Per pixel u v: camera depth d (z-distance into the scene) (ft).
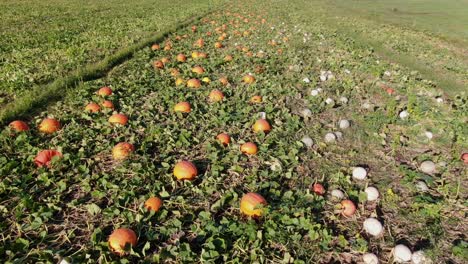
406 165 15.46
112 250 9.98
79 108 19.06
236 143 15.90
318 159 15.24
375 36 47.80
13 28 41.29
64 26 43.80
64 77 23.03
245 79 24.00
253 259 9.92
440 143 17.52
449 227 11.89
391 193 13.10
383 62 31.89
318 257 10.32
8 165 13.42
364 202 12.76
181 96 20.57
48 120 16.43
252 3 87.10
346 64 29.94
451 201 13.05
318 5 93.20
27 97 18.94
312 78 25.30
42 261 9.87
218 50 32.78
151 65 26.94
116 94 20.88
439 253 10.70
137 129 17.02
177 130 16.93
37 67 25.54
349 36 44.75
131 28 43.32
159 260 9.93
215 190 12.78
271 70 26.73
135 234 10.57
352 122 19.06
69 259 9.62
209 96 21.20
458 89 26.48
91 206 11.68
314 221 11.57
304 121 18.75
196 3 81.71
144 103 20.21
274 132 17.03
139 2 78.84
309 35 42.68
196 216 11.80
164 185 13.01
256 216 11.47
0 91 20.81
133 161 14.26
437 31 57.06
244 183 13.43
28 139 15.28
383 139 17.24
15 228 11.07
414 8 93.04
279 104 20.52
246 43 36.09
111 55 28.14
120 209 11.83
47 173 13.14
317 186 13.02
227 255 9.98
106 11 60.85
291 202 12.07
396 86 25.54
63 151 14.79
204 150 15.56
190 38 37.96
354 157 15.70
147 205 11.64
